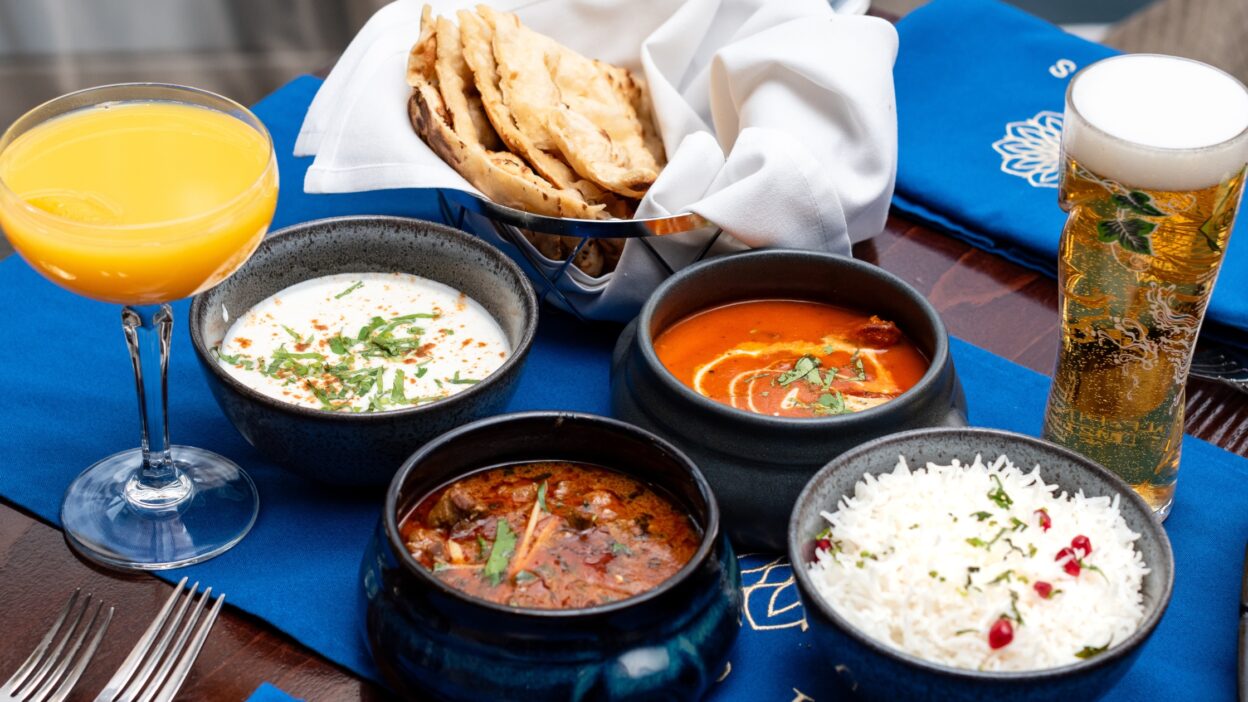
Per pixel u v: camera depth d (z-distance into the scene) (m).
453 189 1.05
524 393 1.06
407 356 1.03
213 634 0.94
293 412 0.95
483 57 1.11
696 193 1.08
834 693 0.92
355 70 1.11
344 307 1.06
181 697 0.91
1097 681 0.86
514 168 1.07
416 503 0.94
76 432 1.03
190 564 0.97
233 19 2.13
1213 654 0.94
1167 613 0.96
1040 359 1.09
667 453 0.93
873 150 1.10
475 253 1.06
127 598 0.95
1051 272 1.14
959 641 0.88
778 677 0.93
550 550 0.92
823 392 1.01
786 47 1.12
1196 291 0.94
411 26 1.14
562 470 0.96
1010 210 1.16
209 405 1.06
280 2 2.12
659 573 0.92
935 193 1.17
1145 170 0.90
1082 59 1.29
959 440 0.95
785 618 0.95
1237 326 1.08
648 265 1.07
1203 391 1.07
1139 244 0.92
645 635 0.88
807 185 1.06
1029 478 0.94
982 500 0.93
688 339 1.04
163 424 0.99
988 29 1.31
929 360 1.02
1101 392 0.97
